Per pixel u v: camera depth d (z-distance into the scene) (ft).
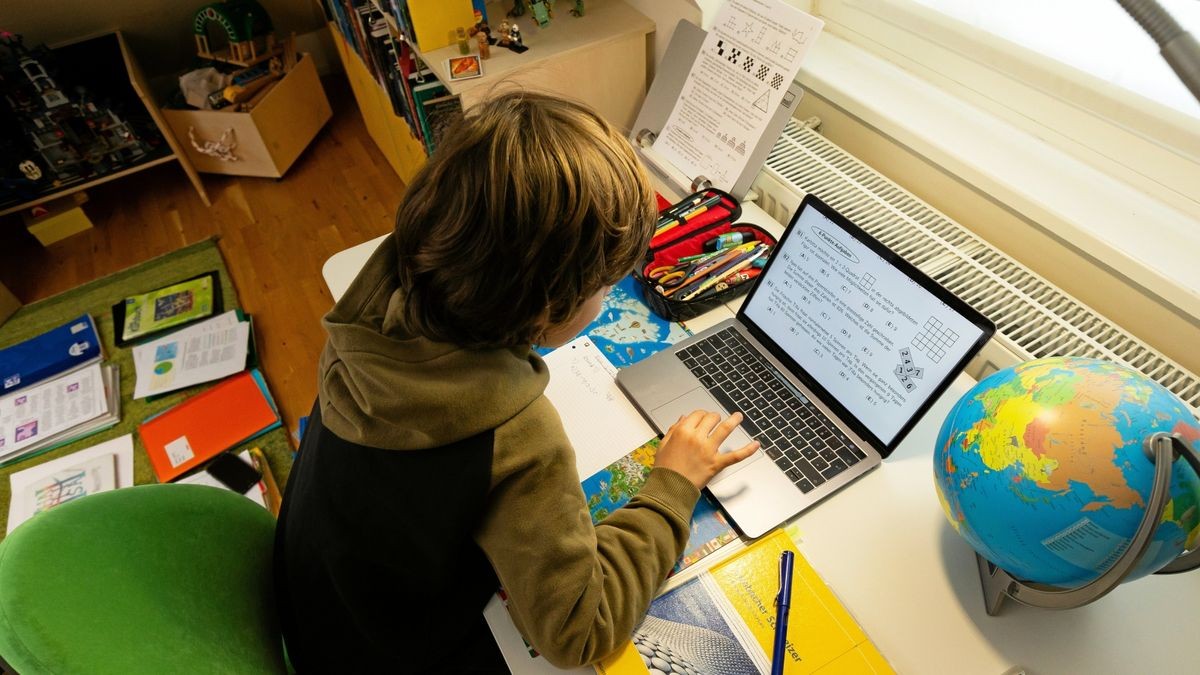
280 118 8.01
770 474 2.56
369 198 7.98
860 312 2.63
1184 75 1.32
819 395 2.79
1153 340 2.92
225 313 6.63
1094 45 3.14
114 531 2.07
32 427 5.62
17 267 7.41
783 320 2.94
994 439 1.88
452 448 1.80
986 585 2.22
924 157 3.62
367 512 1.94
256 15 8.05
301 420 4.39
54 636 1.68
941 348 2.36
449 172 1.63
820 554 2.37
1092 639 2.12
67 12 6.98
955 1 3.66
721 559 2.37
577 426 2.81
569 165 1.57
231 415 5.67
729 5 3.60
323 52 9.94
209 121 7.62
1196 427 1.78
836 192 3.68
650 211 1.83
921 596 2.26
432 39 4.39
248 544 2.58
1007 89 3.56
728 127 3.70
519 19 4.61
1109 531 1.71
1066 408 1.81
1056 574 1.88
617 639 2.07
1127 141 3.14
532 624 1.96
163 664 1.86
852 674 2.06
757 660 2.11
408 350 1.75
